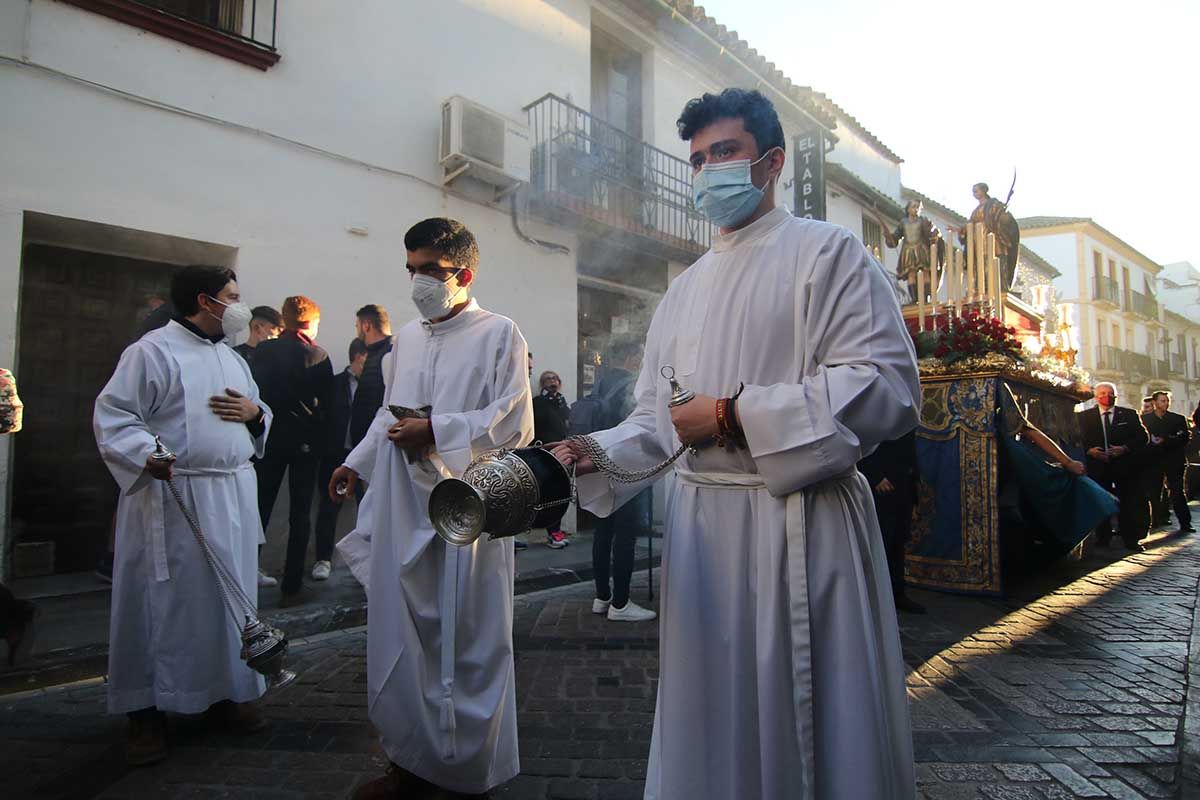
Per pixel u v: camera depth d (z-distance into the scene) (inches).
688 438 55.6
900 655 56.5
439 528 59.2
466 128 248.5
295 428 177.5
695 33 350.9
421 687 82.7
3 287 167.6
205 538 102.7
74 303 199.6
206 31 198.7
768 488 51.6
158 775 94.3
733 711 53.6
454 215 260.2
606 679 130.8
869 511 57.7
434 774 82.0
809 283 55.0
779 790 50.6
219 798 88.5
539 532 275.3
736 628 54.4
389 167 242.2
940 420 210.4
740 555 55.0
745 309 57.6
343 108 231.0
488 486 57.3
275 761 98.7
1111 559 275.4
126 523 100.3
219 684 103.0
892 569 182.5
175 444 103.7
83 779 93.0
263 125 212.5
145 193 189.2
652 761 62.7
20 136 171.0
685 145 364.8
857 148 577.6
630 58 356.2
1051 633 163.9
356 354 213.0
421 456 85.5
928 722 112.4
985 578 200.8
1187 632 165.2
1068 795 89.7
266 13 214.7
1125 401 1320.1
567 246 300.0
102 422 96.8
